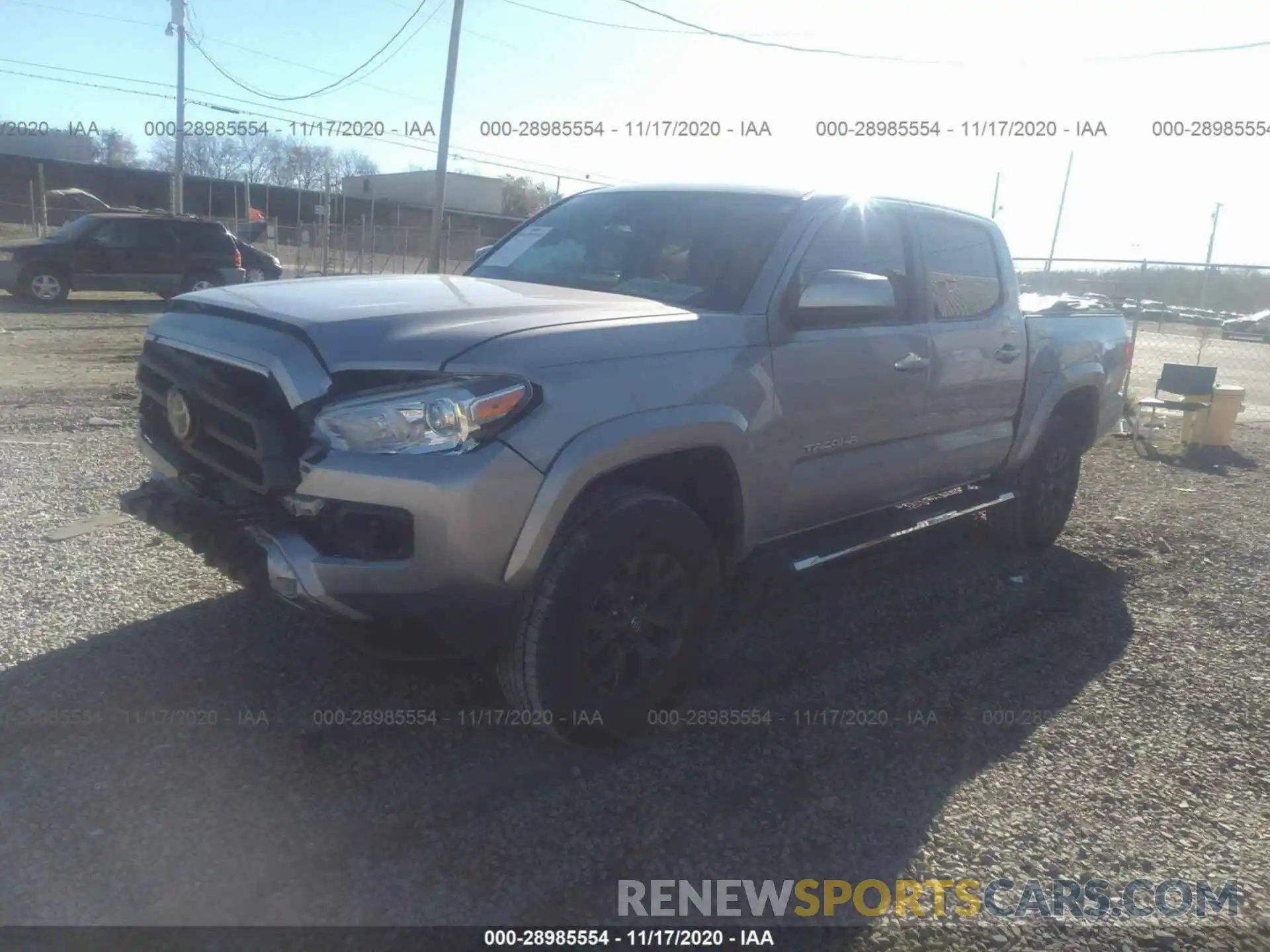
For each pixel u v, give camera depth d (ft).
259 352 10.28
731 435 11.94
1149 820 11.14
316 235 113.80
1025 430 18.44
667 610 11.88
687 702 12.99
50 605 14.29
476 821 10.19
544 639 10.56
